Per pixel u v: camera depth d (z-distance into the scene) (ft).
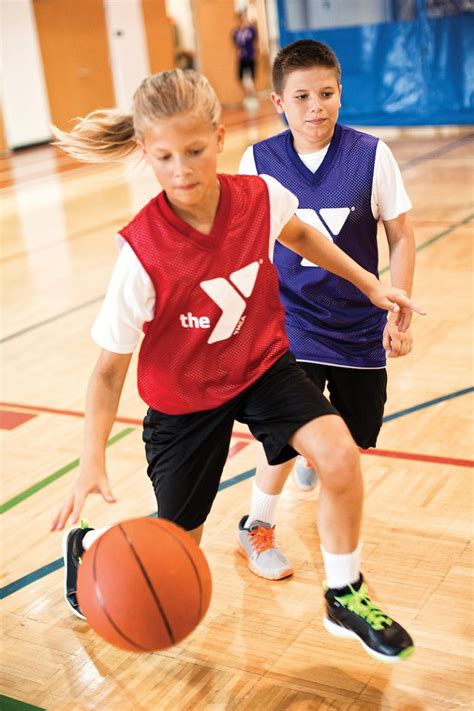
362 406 9.80
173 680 7.99
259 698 7.64
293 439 7.04
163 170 6.45
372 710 7.35
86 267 24.26
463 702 7.36
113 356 7.00
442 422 12.82
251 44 63.10
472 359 15.05
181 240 6.77
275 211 7.13
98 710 7.70
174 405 7.40
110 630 6.12
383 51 37.04
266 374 7.32
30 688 8.07
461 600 8.75
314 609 8.85
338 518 6.91
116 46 60.59
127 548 6.21
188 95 6.25
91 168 43.47
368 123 37.93
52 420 14.42
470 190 27.91
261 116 55.77
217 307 6.96
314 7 37.45
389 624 7.08
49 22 55.21
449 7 35.50
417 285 19.27
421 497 10.80
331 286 9.36
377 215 9.54
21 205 35.22
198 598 6.25
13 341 18.56
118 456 12.78
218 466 7.61
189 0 67.87
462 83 36.17
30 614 9.27
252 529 9.66
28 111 54.49
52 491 11.99
